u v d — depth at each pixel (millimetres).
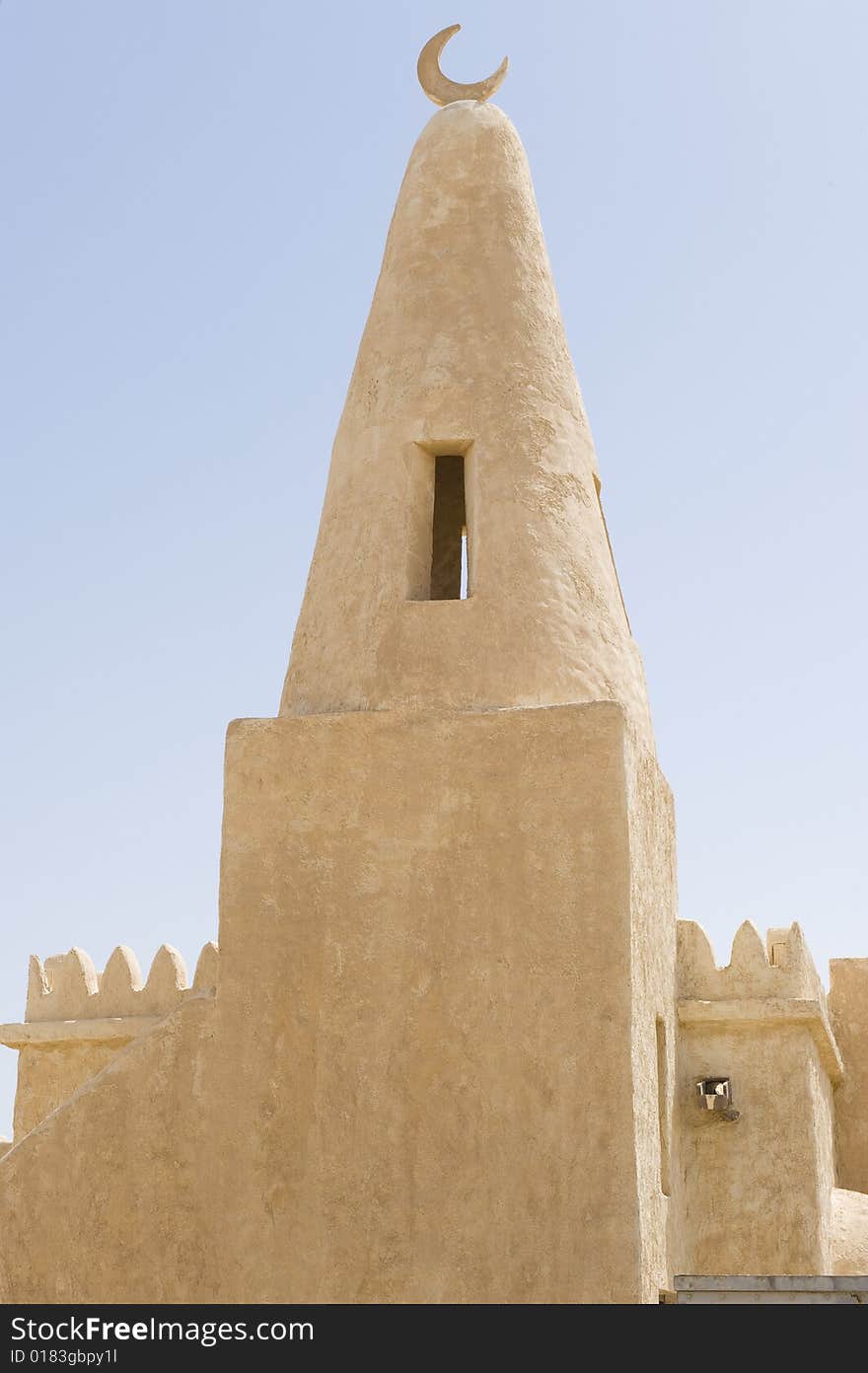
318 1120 10750
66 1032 15039
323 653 12156
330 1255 10484
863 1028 16094
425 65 14039
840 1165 15742
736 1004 12797
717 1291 9391
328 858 11227
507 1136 10422
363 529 12336
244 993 11109
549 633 11852
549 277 13328
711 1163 12711
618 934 10617
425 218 13227
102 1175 11055
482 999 10703
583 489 12641
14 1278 10992
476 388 12531
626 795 10906
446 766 11211
